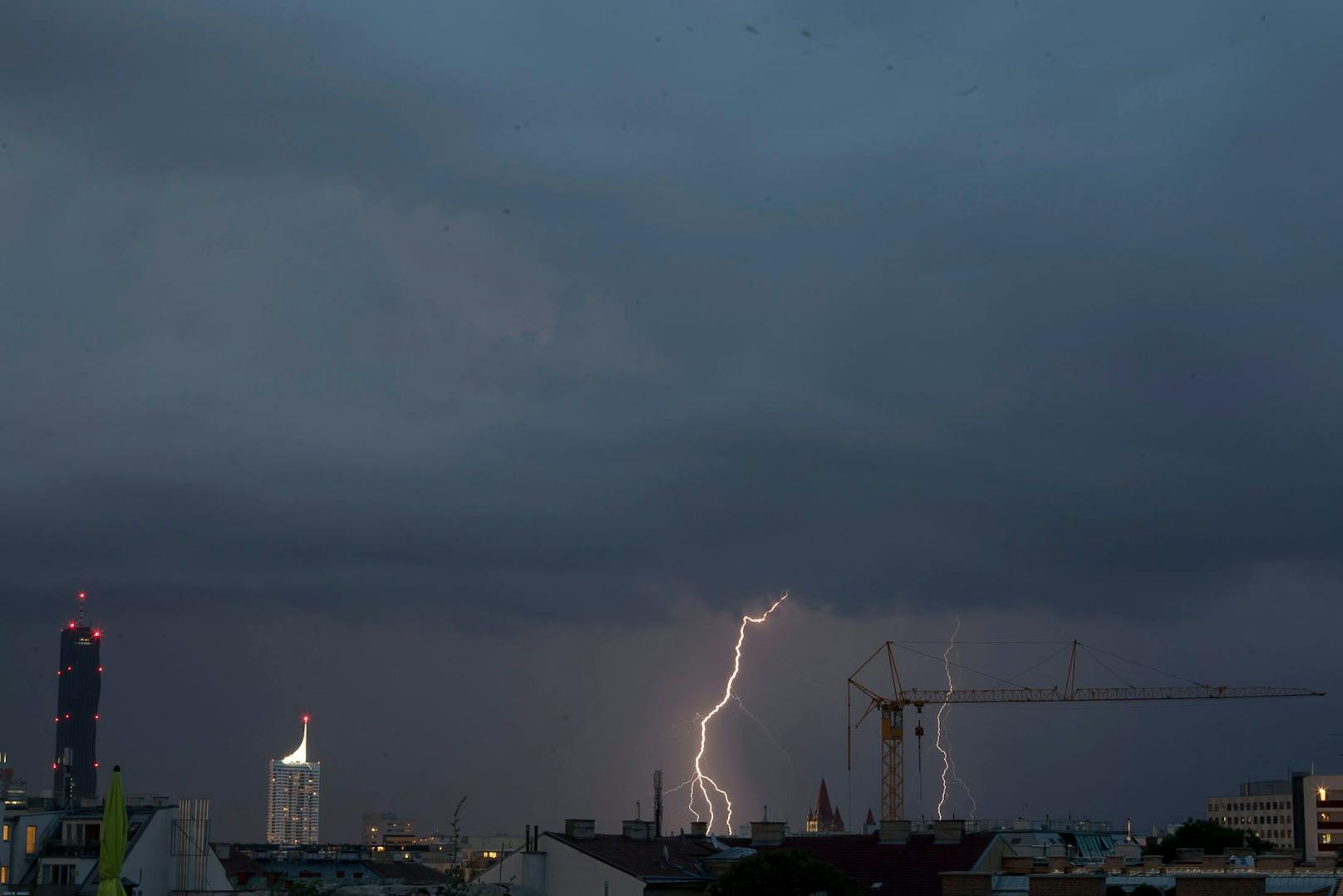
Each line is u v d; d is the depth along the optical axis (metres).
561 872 99.06
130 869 103.38
